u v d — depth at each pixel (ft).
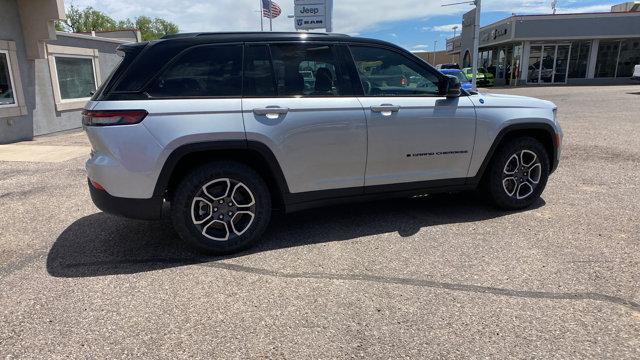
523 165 16.40
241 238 13.19
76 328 9.58
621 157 25.99
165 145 11.92
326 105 13.34
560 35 108.78
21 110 35.88
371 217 16.22
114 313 10.14
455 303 10.34
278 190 13.50
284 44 13.38
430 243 13.76
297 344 8.96
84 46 43.27
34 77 37.19
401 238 14.21
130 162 11.82
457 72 68.44
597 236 14.05
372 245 13.71
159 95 12.10
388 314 9.95
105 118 11.79
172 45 12.47
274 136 12.77
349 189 14.19
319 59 13.69
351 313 10.01
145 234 14.96
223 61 12.78
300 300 10.59
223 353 8.72
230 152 12.90
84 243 14.29
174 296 10.85
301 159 13.29
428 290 10.94
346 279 11.57
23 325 9.72
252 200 13.17
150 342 9.07
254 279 11.66
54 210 17.76
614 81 112.78
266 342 9.04
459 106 14.97
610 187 19.70
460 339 9.04
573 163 24.63
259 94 12.91
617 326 9.37
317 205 14.05
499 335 9.14
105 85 12.35
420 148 14.65
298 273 11.96
